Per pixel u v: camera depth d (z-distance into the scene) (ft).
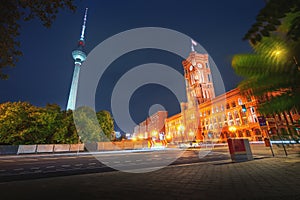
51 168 39.27
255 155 48.21
